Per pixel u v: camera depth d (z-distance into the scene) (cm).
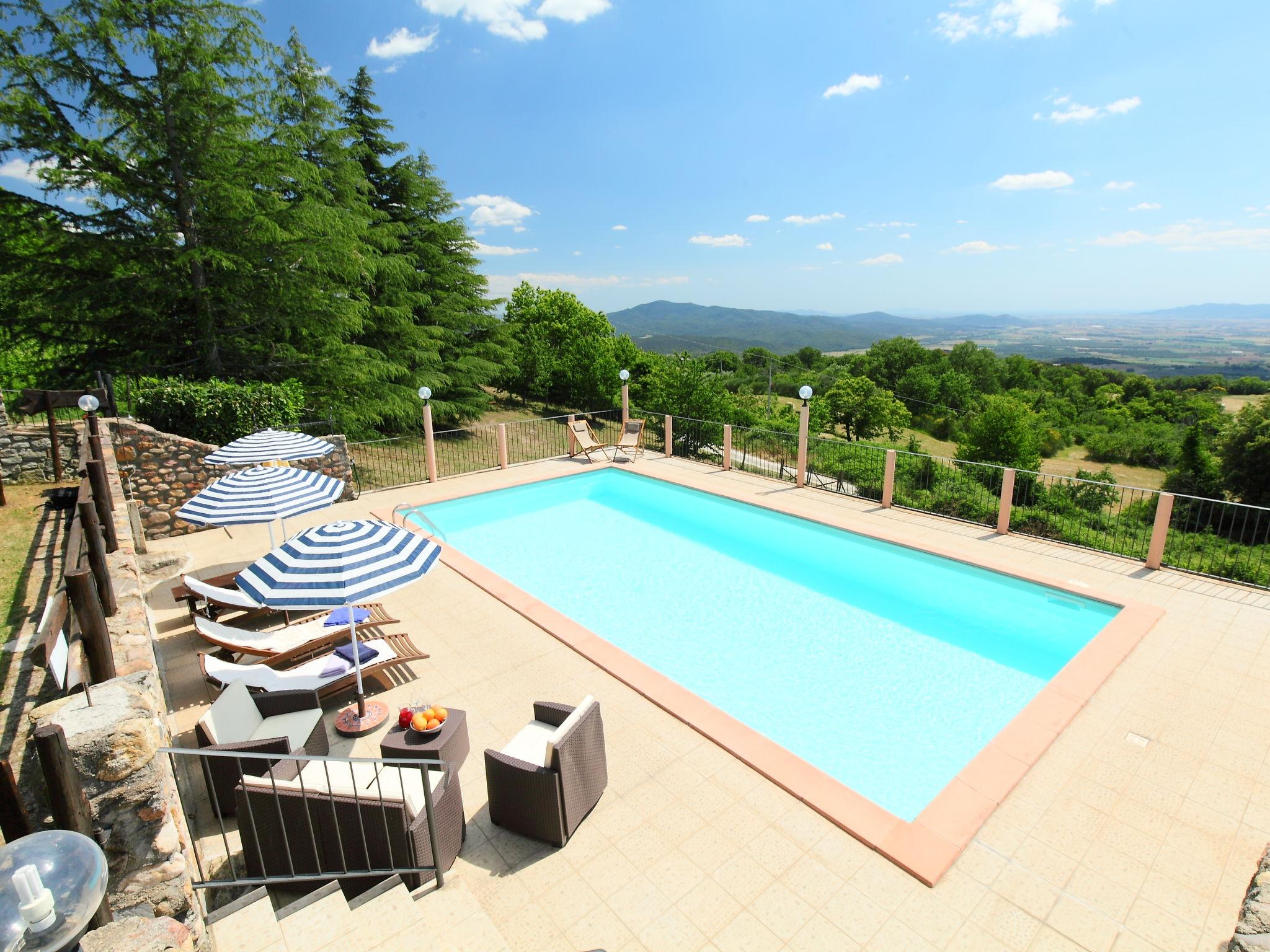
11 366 1433
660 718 581
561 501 1364
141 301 1375
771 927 379
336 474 1226
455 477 1434
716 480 1405
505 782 433
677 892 402
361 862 388
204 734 494
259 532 1056
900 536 1052
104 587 491
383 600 827
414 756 468
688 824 457
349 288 1738
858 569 1003
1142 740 548
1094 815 467
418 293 2131
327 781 377
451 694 618
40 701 458
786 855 431
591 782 462
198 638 712
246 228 1409
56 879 196
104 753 298
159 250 1349
